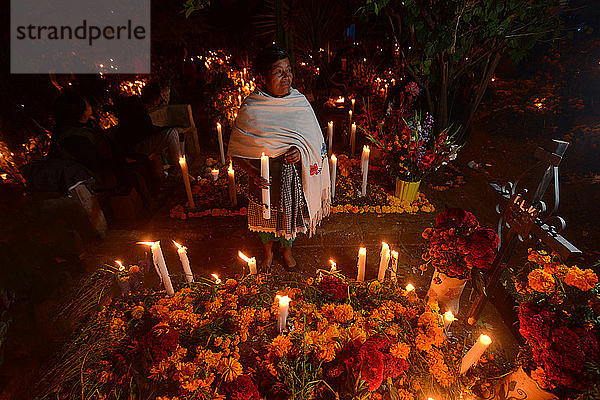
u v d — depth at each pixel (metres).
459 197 4.56
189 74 8.23
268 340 2.36
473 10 4.06
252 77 6.80
